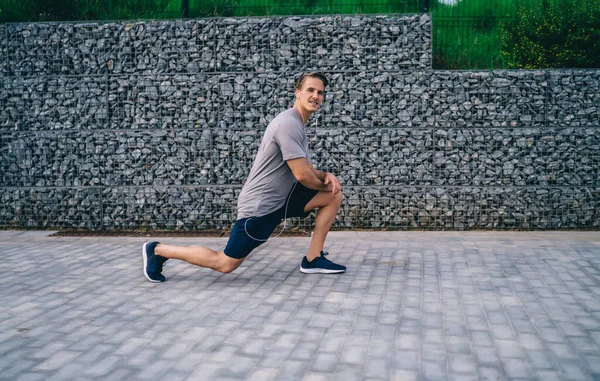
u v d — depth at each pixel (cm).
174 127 659
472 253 516
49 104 668
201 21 650
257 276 445
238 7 858
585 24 691
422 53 636
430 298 381
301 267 456
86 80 663
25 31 668
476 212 639
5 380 258
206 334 316
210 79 652
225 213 656
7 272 466
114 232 654
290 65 647
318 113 646
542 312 349
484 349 291
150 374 263
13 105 673
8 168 676
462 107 635
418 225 643
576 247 533
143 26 656
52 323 338
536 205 635
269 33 646
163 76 655
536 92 630
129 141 661
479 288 404
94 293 402
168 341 306
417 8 813
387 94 640
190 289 409
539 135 632
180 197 659
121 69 661
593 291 392
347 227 648
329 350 291
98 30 660
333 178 430
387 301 375
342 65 642
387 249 540
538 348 291
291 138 406
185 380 256
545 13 718
